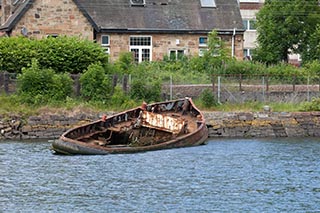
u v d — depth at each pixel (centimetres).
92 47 11419
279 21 14388
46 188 7131
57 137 10238
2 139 10112
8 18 13875
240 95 11188
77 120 10331
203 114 10519
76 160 8425
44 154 8825
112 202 6656
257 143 9931
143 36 13575
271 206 6581
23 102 10494
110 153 8812
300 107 11038
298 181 7506
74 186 7212
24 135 10200
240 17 14100
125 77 10981
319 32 14000
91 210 6412
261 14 14575
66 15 13025
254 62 13188
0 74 10756
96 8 13650
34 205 6550
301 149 9431
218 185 7306
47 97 10594
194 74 11775
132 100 10769
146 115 9362
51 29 13000
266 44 14400
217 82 11375
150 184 7325
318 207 6569
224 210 6444
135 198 6794
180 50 13712
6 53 11038
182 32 13662
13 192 6981
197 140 9425
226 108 10919
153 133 9350
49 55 11138
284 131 10738
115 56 13438
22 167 8038
